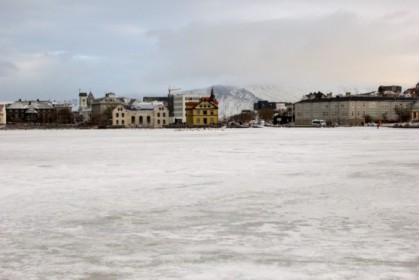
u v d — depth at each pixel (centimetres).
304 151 6044
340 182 3147
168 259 1509
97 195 2683
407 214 2138
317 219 2048
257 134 13400
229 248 1627
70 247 1647
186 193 2738
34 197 2627
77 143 8688
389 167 4028
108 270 1412
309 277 1345
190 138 10700
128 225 1958
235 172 3741
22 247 1650
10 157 5381
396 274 1366
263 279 1332
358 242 1688
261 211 2222
